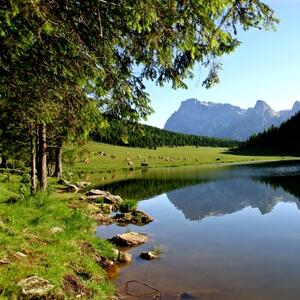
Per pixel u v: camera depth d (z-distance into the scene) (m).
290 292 10.62
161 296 10.16
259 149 151.38
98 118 8.26
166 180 52.72
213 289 10.81
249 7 6.68
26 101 8.51
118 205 26.89
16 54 6.68
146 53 7.01
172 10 5.91
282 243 16.56
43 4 5.57
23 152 26.58
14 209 13.77
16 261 8.66
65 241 11.88
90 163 89.44
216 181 48.09
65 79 7.62
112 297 9.62
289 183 41.75
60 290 8.05
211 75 7.52
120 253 13.62
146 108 8.19
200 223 21.64
